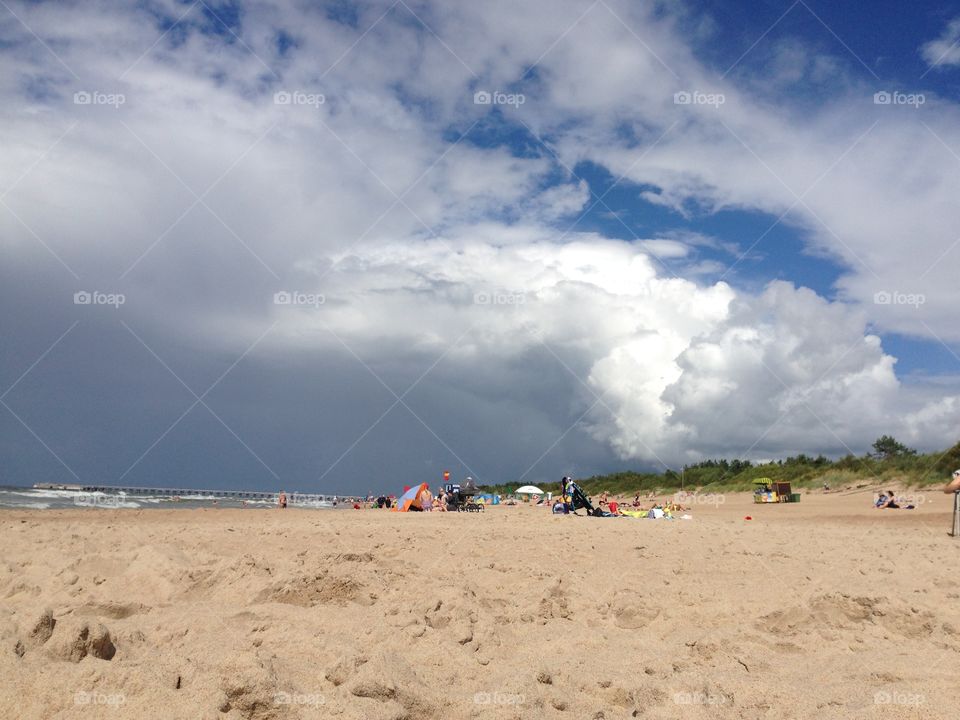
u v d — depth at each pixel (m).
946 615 6.27
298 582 6.52
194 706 3.23
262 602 6.29
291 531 13.71
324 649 4.56
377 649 4.74
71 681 3.27
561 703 3.96
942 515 21.47
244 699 3.41
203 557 8.04
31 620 3.72
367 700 3.58
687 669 4.80
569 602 7.00
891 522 19.62
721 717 3.87
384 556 9.38
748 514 27.70
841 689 4.38
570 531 14.75
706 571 8.85
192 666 3.74
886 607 6.39
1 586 6.96
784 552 10.84
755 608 6.66
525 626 6.04
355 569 7.35
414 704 3.66
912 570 8.86
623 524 18.27
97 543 10.62
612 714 3.92
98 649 3.74
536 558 9.86
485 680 4.33
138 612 5.85
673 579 8.23
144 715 3.11
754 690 4.28
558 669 4.61
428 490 30.67
